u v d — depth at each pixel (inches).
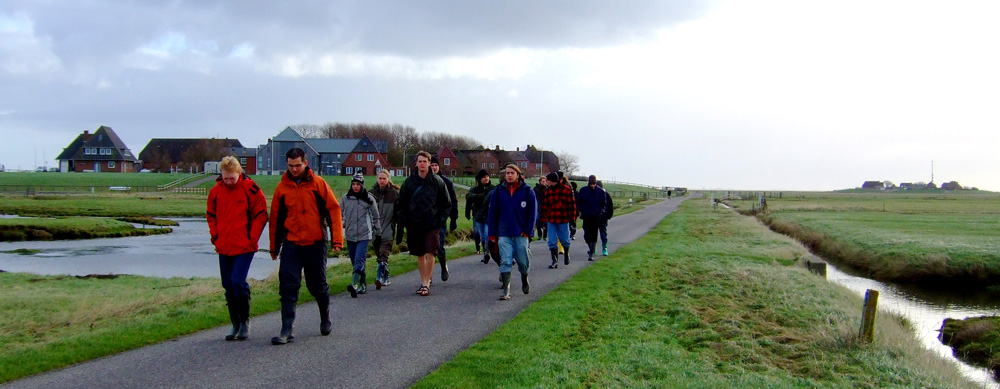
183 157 5017.2
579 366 261.1
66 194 2726.4
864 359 300.0
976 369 416.5
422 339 301.3
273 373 246.2
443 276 465.1
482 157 5123.0
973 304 662.5
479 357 268.2
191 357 266.5
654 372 263.4
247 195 283.9
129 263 861.8
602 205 619.2
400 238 414.9
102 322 336.8
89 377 239.1
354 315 352.2
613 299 413.4
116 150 5032.0
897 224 1430.9
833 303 437.4
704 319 370.3
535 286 457.4
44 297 502.9
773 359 303.4
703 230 1109.1
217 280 650.8
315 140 4889.3
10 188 3073.3
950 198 4146.2
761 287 467.5
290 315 291.1
